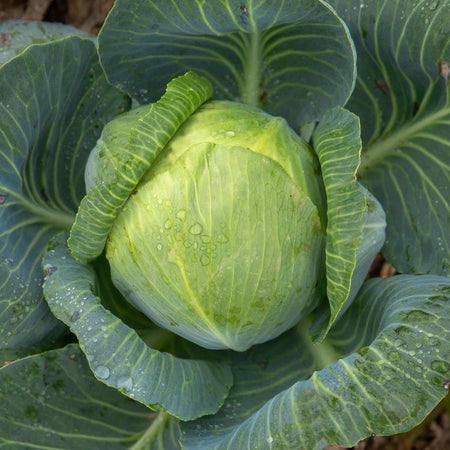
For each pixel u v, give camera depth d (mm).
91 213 835
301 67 929
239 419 895
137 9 857
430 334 810
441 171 936
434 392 791
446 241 943
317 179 863
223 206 819
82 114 963
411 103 942
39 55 875
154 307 870
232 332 855
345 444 790
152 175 833
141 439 913
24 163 910
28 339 931
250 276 828
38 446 880
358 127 831
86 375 910
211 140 846
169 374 847
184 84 864
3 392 880
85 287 865
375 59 925
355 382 800
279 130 862
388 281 909
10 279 905
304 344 926
